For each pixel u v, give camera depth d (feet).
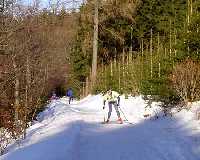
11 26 36.42
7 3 36.06
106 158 34.37
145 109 70.13
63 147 37.19
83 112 82.69
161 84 67.97
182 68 61.82
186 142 39.99
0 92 45.75
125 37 141.08
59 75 196.44
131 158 34.19
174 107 62.85
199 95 62.13
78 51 163.84
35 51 52.60
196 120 53.36
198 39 63.62
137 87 91.25
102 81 121.70
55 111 85.97
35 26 37.73
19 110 49.73
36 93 61.36
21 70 50.16
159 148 37.96
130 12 134.51
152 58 88.58
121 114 75.46
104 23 138.62
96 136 47.52
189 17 68.44
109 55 145.89
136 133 49.37
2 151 42.29
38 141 44.11
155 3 133.39
